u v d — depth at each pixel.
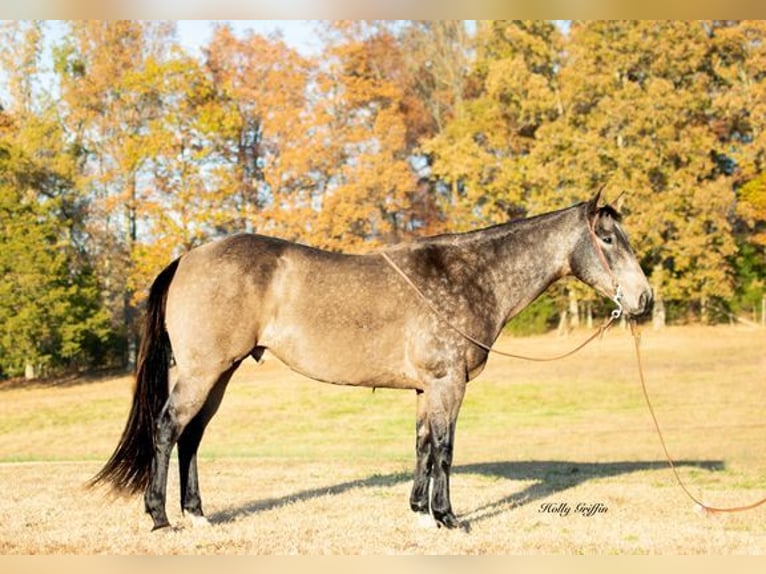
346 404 22.11
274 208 27.30
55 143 28.45
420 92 32.84
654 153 28.00
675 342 27.31
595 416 19.53
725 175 30.66
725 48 29.75
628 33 28.61
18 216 26.44
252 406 21.91
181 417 6.05
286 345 6.23
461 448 15.73
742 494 8.09
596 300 29.52
